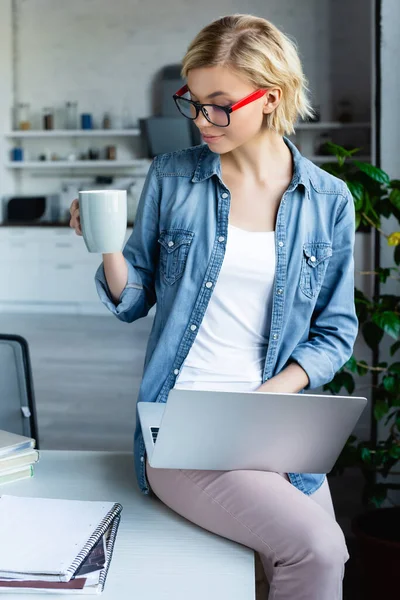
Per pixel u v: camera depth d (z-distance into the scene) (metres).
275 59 1.50
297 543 1.33
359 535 2.21
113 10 8.55
